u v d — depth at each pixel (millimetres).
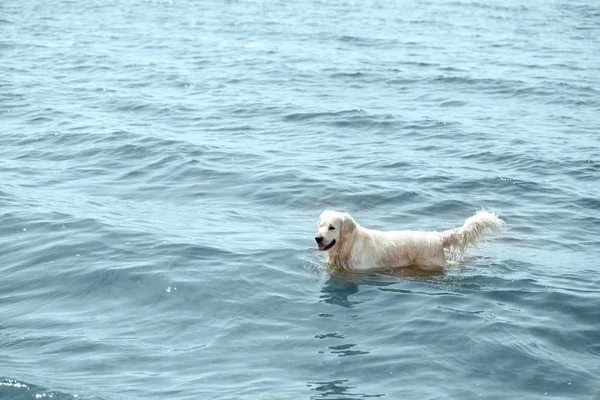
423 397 8078
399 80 28500
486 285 11031
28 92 25469
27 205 14273
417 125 21641
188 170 16844
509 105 24797
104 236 12578
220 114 22812
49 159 17984
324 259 11992
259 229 13414
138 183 16141
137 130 20406
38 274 11250
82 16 47156
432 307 10203
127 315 10023
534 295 10617
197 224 13531
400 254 11820
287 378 8461
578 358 8969
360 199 15180
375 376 8516
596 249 12781
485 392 8211
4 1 52406
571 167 17688
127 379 8414
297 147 19234
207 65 31406
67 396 8039
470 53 35781
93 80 28000
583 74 30375
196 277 11055
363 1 58844
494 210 14758
